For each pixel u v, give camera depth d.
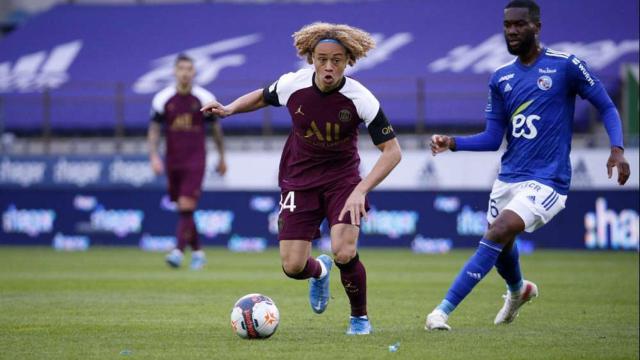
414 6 94.06
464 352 25.72
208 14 98.81
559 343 27.55
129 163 76.81
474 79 79.31
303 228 29.03
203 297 40.47
